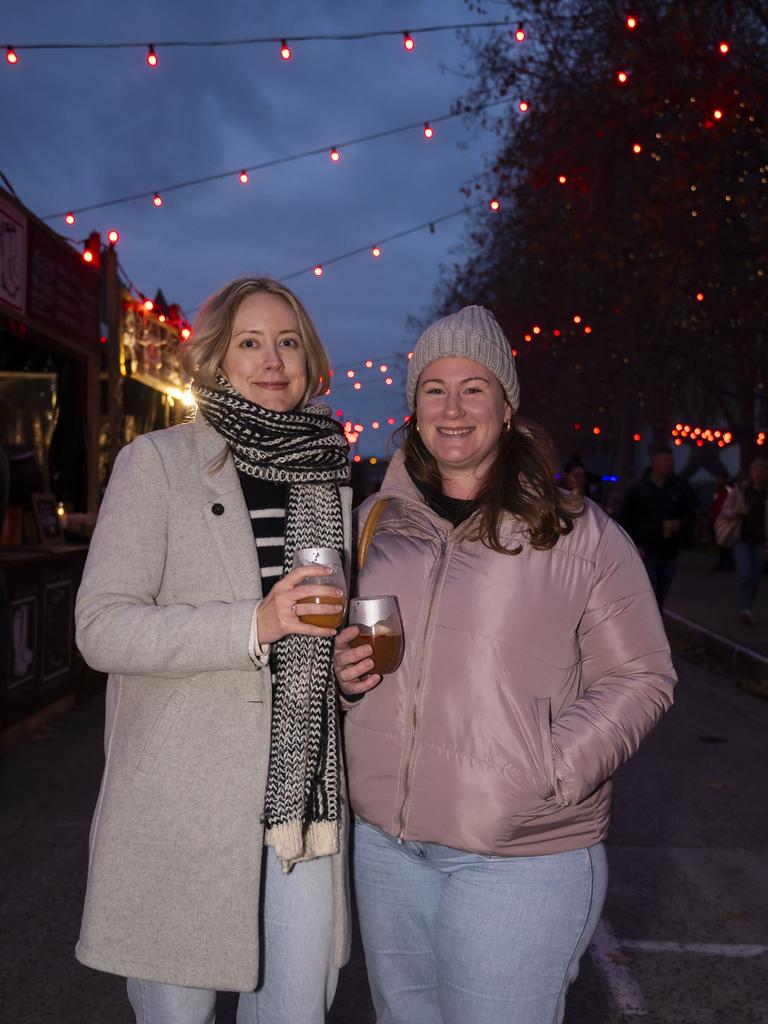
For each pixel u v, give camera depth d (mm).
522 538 2365
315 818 2348
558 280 28312
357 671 2318
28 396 11305
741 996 3785
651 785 6426
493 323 2535
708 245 20109
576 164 20500
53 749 7023
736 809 5953
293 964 2332
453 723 2322
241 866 2254
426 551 2455
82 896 4516
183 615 2188
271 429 2422
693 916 4465
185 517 2344
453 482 2588
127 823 2258
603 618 2389
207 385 2502
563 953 2295
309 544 2439
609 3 18984
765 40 18500
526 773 2268
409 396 2658
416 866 2422
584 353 34406
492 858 2303
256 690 2287
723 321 22234
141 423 13625
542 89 20422
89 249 11297
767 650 10664
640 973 3945
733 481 23234
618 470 36312
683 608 15188
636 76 17625
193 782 2256
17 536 8500
